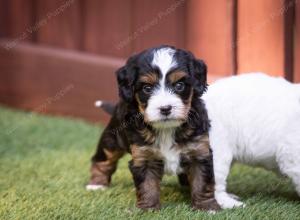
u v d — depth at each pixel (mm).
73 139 6832
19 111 8227
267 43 6027
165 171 4574
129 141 4566
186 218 4305
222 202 4605
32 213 4504
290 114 4484
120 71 4445
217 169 4629
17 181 5355
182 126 4430
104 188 5137
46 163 5926
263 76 4781
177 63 4297
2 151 6395
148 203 4527
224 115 4617
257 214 4344
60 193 4984
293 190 4945
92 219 4355
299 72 5957
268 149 4586
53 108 8008
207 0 6508
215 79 6301
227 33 6344
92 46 7785
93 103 7566
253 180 5289
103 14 7590
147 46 7215
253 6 6078
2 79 8477
